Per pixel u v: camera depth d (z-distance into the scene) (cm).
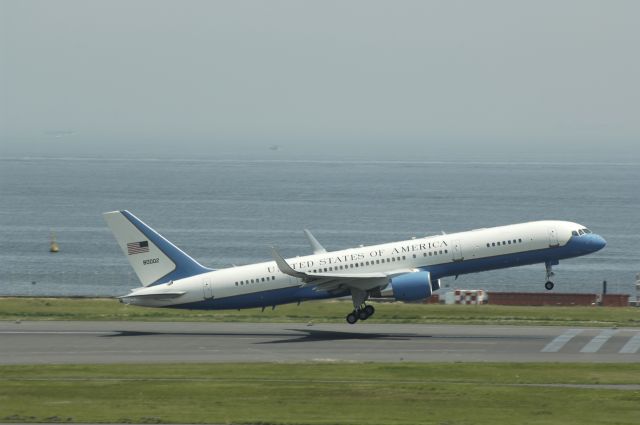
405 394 18362
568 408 17112
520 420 16175
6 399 18150
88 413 16888
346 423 15950
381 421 16112
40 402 17875
